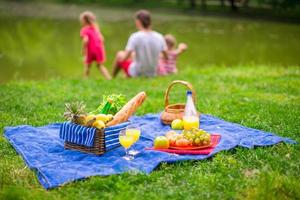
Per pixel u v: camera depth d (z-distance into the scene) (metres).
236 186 2.94
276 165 3.24
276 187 2.89
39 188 2.96
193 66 8.70
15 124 4.32
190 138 3.51
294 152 3.51
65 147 3.59
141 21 7.01
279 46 11.25
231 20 17.66
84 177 3.02
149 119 4.44
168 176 3.09
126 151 3.43
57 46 10.84
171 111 4.17
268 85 6.16
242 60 9.38
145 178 3.03
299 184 2.92
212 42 11.74
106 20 16.56
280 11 20.53
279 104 5.02
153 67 7.15
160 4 23.23
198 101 5.28
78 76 7.80
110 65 8.92
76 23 15.26
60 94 5.64
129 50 6.98
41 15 17.83
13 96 5.42
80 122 3.52
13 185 2.98
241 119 4.46
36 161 3.33
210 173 3.15
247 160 3.34
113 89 6.04
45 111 4.80
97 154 3.44
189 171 3.18
